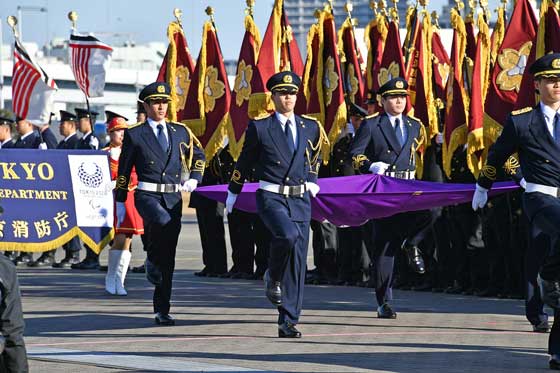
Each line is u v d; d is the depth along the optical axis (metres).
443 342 19.45
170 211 22.16
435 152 27.52
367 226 27.48
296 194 20.41
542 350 18.56
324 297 26.53
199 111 31.17
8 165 29.69
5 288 11.37
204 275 32.94
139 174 22.33
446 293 27.58
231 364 17.20
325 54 29.00
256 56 29.98
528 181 17.67
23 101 35.75
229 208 20.91
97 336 20.41
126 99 146.75
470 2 28.56
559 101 17.78
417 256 23.08
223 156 30.97
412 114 27.94
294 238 19.81
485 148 26.38
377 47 29.77
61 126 35.72
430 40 28.28
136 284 30.62
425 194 21.75
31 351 18.50
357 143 23.34
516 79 25.62
